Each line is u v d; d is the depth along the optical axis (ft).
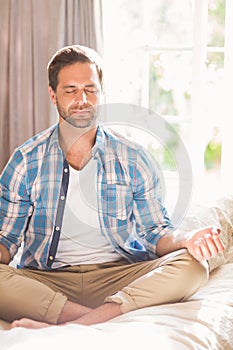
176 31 18.51
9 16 17.98
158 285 9.84
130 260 11.30
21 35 17.94
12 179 10.87
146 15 18.04
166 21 18.51
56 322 9.74
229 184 17.44
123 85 18.28
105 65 17.90
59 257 11.05
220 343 8.99
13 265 11.73
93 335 8.32
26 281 9.96
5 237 10.95
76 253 11.05
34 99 17.99
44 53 17.85
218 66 18.89
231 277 11.60
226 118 17.44
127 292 9.75
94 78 10.83
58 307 9.75
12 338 8.23
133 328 8.61
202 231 10.35
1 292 9.85
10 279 9.99
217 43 21.02
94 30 17.25
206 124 18.04
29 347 7.89
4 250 10.84
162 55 18.53
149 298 9.76
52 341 8.07
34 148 10.96
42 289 9.89
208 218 13.21
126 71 18.28
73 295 10.81
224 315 9.66
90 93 10.81
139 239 11.53
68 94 10.73
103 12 17.52
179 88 18.74
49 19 17.56
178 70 18.61
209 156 25.72
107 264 11.12
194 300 10.26
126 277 10.77
